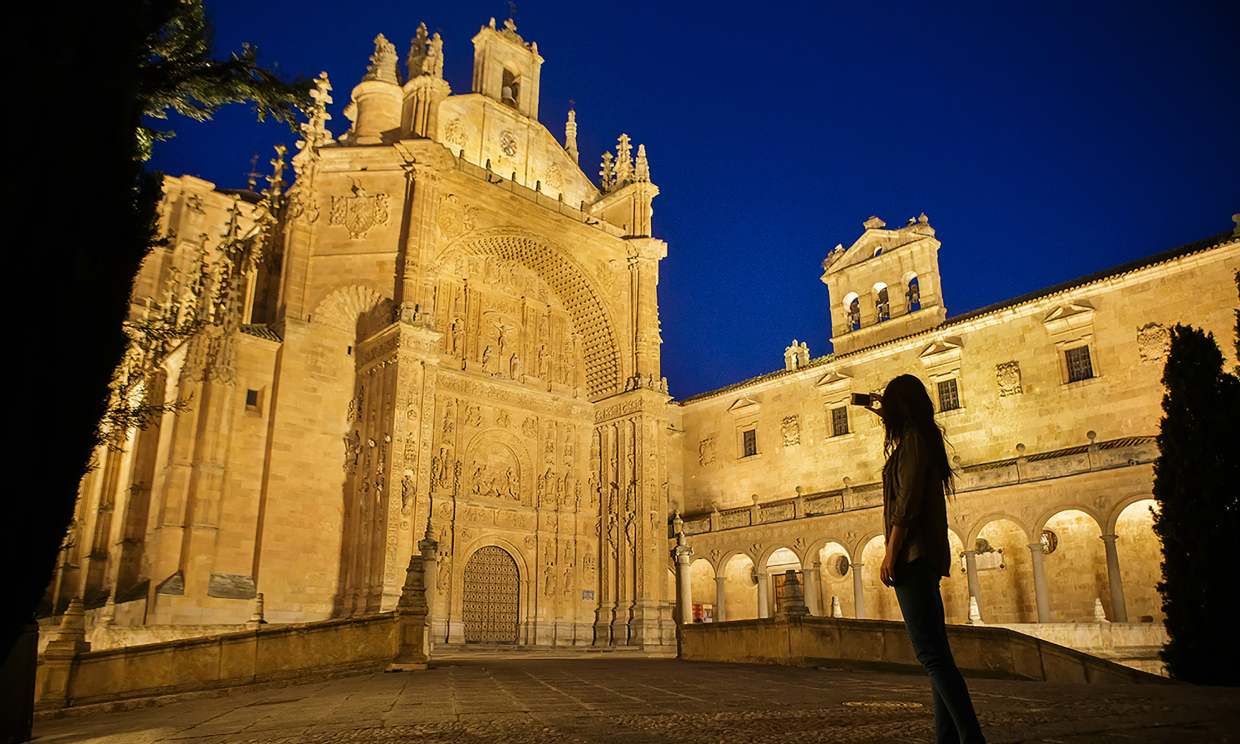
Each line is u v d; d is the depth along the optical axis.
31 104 5.50
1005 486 37.69
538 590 42.03
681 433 57.97
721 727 6.47
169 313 38.50
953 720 3.91
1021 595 38.84
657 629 41.47
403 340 34.84
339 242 37.50
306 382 35.66
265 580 32.47
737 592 51.38
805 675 15.48
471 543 40.09
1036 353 41.19
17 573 5.84
